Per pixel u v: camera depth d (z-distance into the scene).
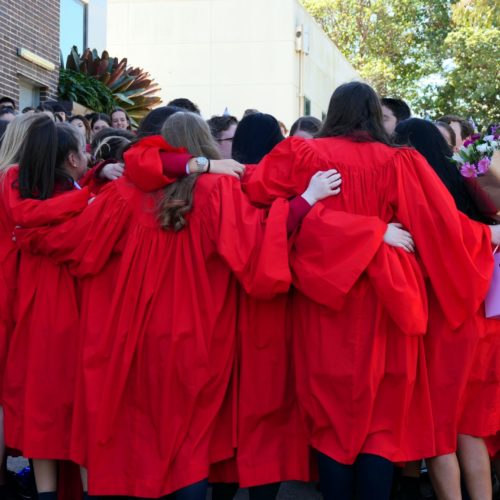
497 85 27.30
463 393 3.30
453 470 3.26
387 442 3.08
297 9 18.77
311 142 3.30
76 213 3.47
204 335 3.18
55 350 3.47
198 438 3.16
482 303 3.38
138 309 3.23
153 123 3.93
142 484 3.16
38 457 3.41
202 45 18.59
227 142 4.84
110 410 3.21
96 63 11.60
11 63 9.70
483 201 3.49
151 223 3.29
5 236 3.66
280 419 3.33
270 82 18.41
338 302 3.03
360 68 33.22
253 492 3.33
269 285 3.07
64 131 3.66
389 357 3.12
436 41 33.16
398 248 3.10
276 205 3.16
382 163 3.19
